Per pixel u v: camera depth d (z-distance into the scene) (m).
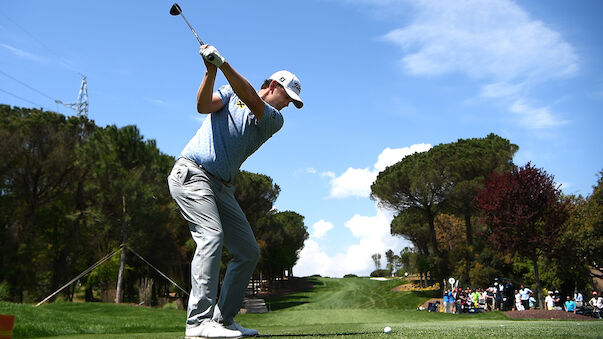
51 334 6.85
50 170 22.73
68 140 23.48
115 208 21.53
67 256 24.94
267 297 45.38
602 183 27.25
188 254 27.70
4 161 21.36
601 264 25.94
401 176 33.19
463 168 31.62
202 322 2.71
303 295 46.94
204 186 2.84
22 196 22.80
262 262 38.97
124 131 21.64
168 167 24.88
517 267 30.47
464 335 2.97
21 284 22.69
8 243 21.80
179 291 28.23
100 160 20.77
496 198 22.05
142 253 23.66
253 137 2.96
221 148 2.86
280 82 3.16
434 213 34.12
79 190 24.75
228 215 3.01
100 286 28.38
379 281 63.41
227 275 3.09
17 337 6.36
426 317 15.66
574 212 26.45
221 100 2.95
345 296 43.53
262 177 35.97
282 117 3.07
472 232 36.44
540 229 21.95
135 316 11.78
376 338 2.75
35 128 22.52
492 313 16.08
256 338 2.82
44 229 25.27
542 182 21.39
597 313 17.41
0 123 21.91
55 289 24.42
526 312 15.89
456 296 23.39
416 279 48.03
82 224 24.62
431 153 34.78
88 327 7.71
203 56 2.65
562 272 27.12
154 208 21.72
